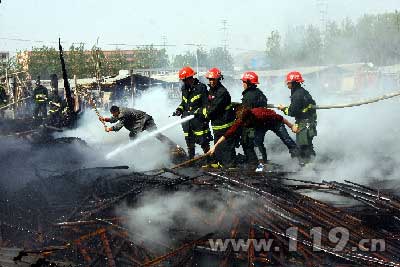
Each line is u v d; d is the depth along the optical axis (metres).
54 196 5.25
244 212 4.52
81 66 40.50
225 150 6.98
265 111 6.21
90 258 4.02
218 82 6.97
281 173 6.23
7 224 4.58
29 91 20.72
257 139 7.36
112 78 32.81
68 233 4.42
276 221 4.35
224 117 6.95
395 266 3.58
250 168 6.66
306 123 7.08
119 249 4.11
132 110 8.60
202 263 3.99
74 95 15.99
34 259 3.72
